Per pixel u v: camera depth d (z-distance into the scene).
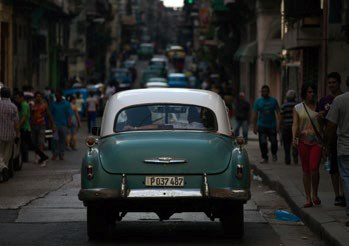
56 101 40.84
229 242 17.78
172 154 17.09
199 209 17.36
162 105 18.61
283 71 59.03
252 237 18.45
